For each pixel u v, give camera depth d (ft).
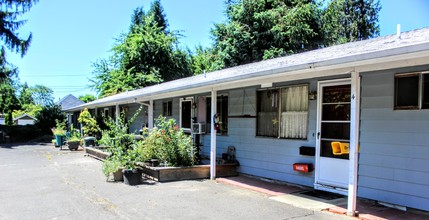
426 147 15.65
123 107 54.44
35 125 87.35
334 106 20.21
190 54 101.71
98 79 100.17
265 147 24.99
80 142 57.06
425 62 12.84
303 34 67.87
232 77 20.21
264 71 17.80
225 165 26.58
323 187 20.54
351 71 15.26
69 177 26.23
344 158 19.42
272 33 68.54
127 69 91.04
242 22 72.08
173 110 38.83
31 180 25.04
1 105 108.78
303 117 22.31
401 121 16.62
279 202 18.10
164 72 92.22
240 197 19.36
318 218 15.19
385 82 17.31
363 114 18.22
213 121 25.29
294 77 18.17
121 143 25.95
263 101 25.63
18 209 16.88
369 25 87.51
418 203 15.83
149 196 19.58
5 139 74.33
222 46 73.82
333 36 76.07
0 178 26.08
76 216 15.58
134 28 100.37
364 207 16.83
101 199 18.86
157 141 26.73
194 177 25.54
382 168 17.34
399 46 11.79
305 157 21.91
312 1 70.85
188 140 27.04
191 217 15.39
